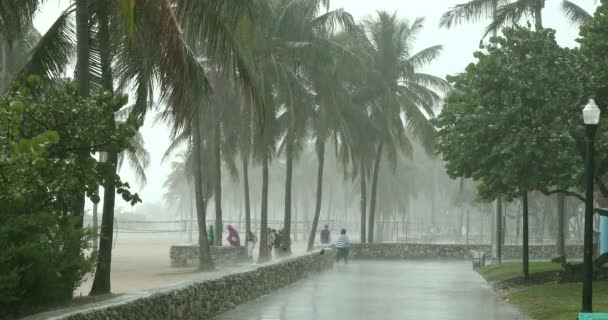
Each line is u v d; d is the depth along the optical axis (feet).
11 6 58.39
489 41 85.66
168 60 53.72
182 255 151.33
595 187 116.78
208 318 59.26
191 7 54.03
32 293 43.42
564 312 61.72
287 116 161.99
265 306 69.10
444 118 90.58
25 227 42.68
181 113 55.47
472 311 67.26
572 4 128.26
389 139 198.59
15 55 127.65
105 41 63.72
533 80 81.00
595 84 83.15
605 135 80.12
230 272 70.85
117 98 50.83
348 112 181.78
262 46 142.20
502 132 81.35
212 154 177.99
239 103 145.79
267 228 163.94
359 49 185.68
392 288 92.68
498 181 86.33
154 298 47.03
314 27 153.07
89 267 47.26
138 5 52.90
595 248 154.61
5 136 39.88
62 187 47.55
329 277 112.88
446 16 131.44
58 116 48.34
